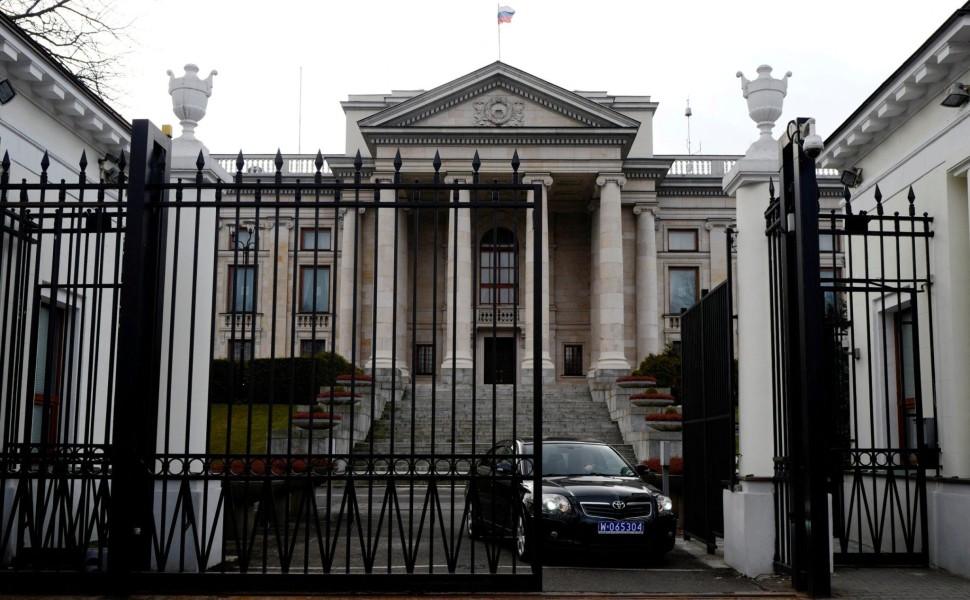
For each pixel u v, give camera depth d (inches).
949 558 382.6
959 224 419.5
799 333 326.0
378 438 1014.4
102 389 465.1
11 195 388.8
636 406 1055.0
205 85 404.8
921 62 417.1
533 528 300.4
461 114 1563.7
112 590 295.4
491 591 295.9
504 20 1808.6
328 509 295.6
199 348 376.5
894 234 393.1
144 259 313.7
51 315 321.4
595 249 1660.9
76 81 418.3
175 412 366.0
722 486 441.4
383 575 294.5
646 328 1672.0
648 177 1718.8
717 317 448.5
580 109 1545.3
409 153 1531.7
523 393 1307.8
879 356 494.6
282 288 1630.2
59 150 439.2
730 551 407.2
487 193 1553.9
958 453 407.5
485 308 1669.5
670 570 406.3
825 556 312.8
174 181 382.3
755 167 402.0
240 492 592.4
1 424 390.3
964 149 406.9
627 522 427.2
